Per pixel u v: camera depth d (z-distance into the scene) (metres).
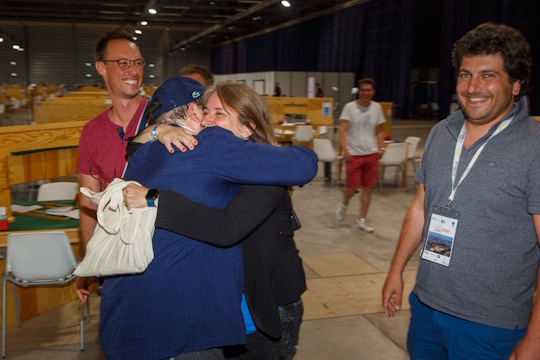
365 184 5.72
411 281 4.28
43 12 26.97
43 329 3.45
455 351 1.66
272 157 1.45
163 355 1.38
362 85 5.54
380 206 7.04
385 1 20.92
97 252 1.39
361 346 3.21
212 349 1.47
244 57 35.31
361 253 5.00
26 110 21.92
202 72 2.98
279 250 1.63
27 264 3.03
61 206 3.98
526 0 12.59
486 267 1.58
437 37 20.75
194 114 1.59
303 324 3.49
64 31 30.89
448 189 1.66
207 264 1.43
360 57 23.06
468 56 1.58
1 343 3.24
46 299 3.72
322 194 7.83
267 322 1.57
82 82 31.45
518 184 1.52
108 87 2.26
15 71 30.77
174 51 33.72
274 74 19.67
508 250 1.55
